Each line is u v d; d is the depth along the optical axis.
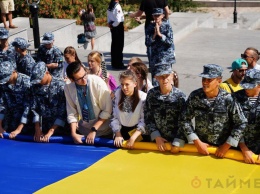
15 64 8.20
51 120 6.65
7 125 6.94
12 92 6.73
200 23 18.83
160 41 10.05
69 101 6.45
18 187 5.47
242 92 5.66
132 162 5.85
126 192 5.27
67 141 6.48
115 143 6.19
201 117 5.66
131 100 6.13
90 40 15.57
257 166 5.52
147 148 6.05
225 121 5.61
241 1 25.58
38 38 11.54
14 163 6.01
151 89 5.95
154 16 9.95
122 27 11.76
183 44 15.89
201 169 5.56
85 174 5.69
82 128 6.65
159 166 5.71
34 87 6.54
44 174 5.73
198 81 11.27
